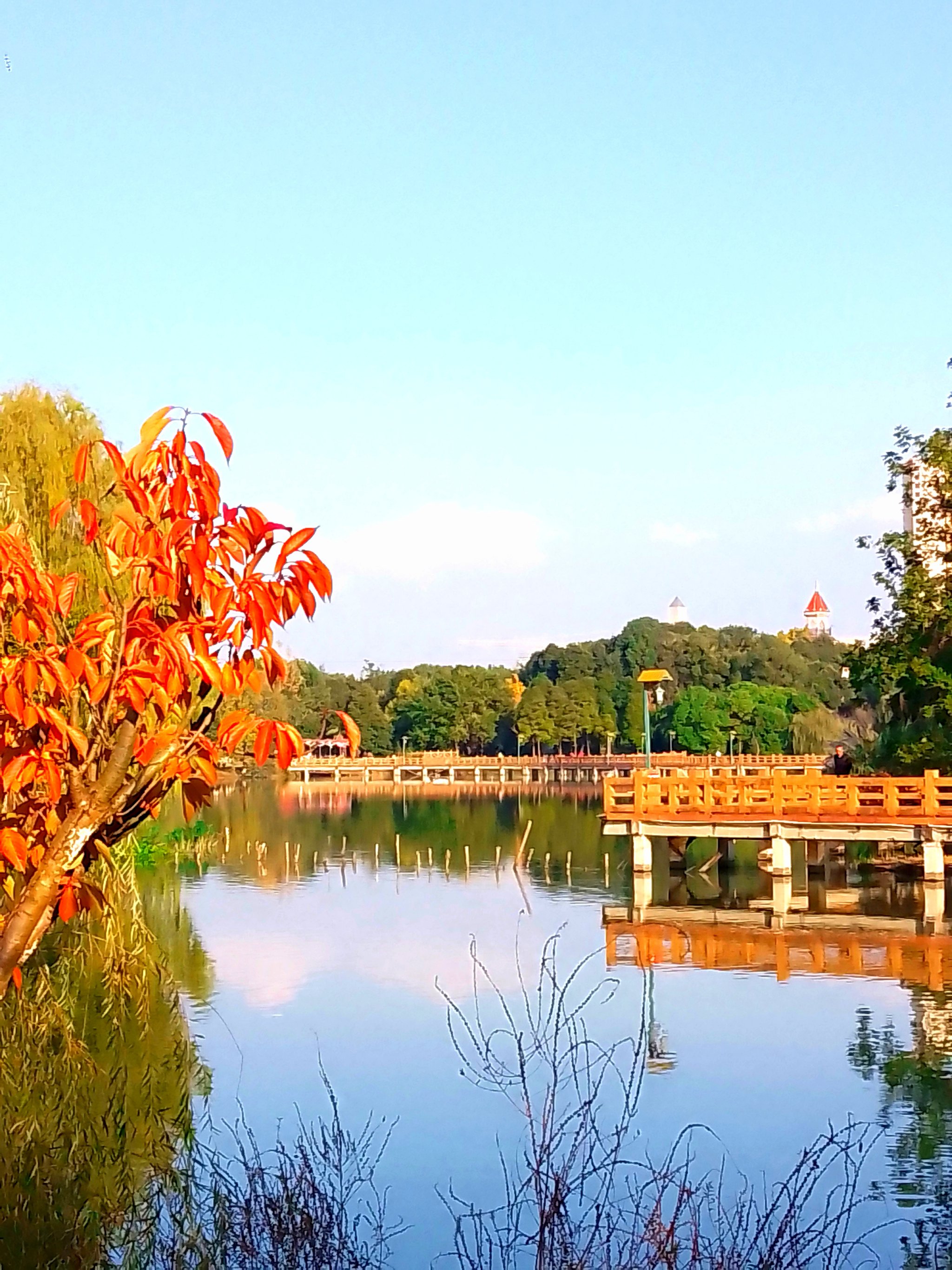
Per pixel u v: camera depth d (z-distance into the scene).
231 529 3.89
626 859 41.47
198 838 44.25
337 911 29.52
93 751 4.02
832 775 39.53
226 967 22.02
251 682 3.90
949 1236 9.73
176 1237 8.80
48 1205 9.84
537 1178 7.65
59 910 4.10
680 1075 14.36
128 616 3.91
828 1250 8.49
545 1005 18.11
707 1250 8.51
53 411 15.23
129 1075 13.58
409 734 113.81
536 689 106.38
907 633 33.41
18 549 3.90
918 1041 16.03
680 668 110.69
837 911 28.30
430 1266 9.07
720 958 22.34
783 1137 12.27
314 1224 8.32
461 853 43.91
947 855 34.94
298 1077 14.66
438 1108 13.27
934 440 33.22
